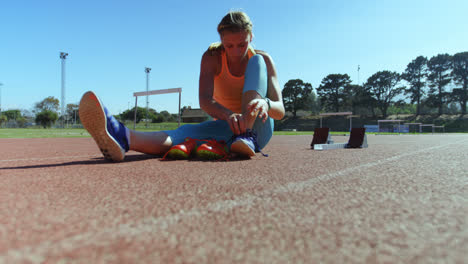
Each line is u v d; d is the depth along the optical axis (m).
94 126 2.31
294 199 1.26
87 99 2.20
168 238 0.79
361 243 0.77
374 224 0.93
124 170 2.11
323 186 1.55
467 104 65.06
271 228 0.88
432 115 65.38
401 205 1.17
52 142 7.49
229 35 2.99
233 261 0.65
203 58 3.39
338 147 5.05
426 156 3.40
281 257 0.67
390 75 68.62
